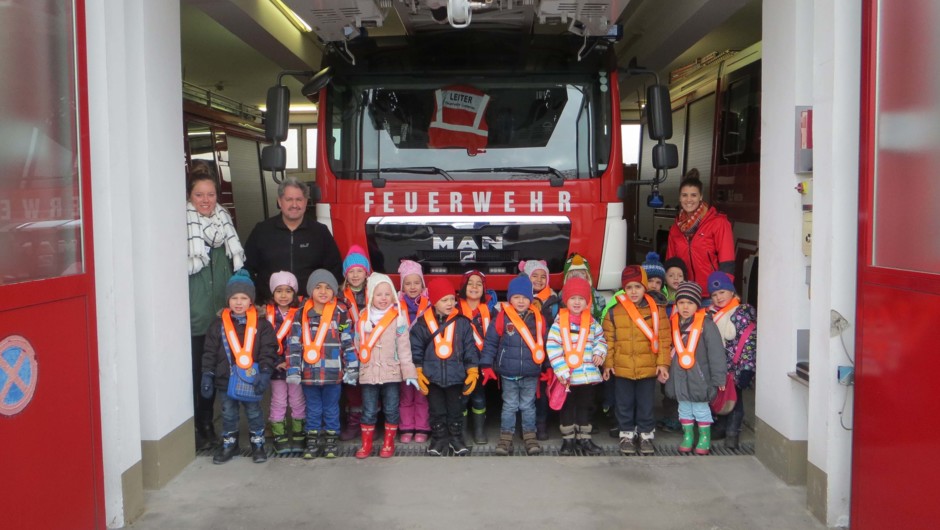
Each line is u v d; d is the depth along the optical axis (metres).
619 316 5.11
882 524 3.49
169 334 4.67
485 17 5.86
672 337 5.16
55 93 3.46
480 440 5.48
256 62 11.83
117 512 3.97
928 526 3.14
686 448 5.18
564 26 6.09
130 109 4.37
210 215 5.41
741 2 6.99
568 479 4.69
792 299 4.45
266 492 4.51
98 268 3.82
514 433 5.73
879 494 3.52
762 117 4.83
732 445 5.31
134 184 4.40
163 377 4.59
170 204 4.69
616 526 4.03
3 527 3.03
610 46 5.97
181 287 4.86
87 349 3.64
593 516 4.15
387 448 5.13
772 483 4.57
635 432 5.31
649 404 5.16
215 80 13.48
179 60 4.82
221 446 5.07
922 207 3.21
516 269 5.84
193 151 9.04
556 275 5.86
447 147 5.95
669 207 10.48
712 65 9.20
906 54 3.34
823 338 4.00
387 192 5.89
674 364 5.13
